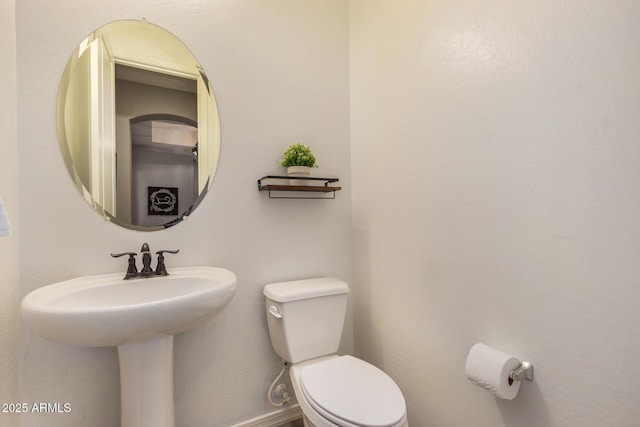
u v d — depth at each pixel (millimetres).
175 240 1352
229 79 1479
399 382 1487
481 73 1101
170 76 1359
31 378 1105
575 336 865
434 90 1287
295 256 1639
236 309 1473
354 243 1804
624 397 773
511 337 1020
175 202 1357
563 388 891
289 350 1360
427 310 1335
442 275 1266
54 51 1150
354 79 1786
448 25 1223
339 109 1789
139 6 1302
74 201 1181
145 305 861
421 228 1362
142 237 1291
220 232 1445
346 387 1104
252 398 1509
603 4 796
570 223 871
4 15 1004
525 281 981
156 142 1330
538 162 940
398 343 1491
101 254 1224
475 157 1128
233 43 1490
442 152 1257
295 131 1647
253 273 1520
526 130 969
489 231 1085
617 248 781
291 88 1639
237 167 1489
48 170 1139
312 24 1708
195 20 1410
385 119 1557
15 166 1070
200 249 1402
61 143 1159
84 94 1204
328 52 1756
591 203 826
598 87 806
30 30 1111
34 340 1109
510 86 1012
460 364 1191
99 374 1204
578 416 859
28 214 1106
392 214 1522
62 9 1163
